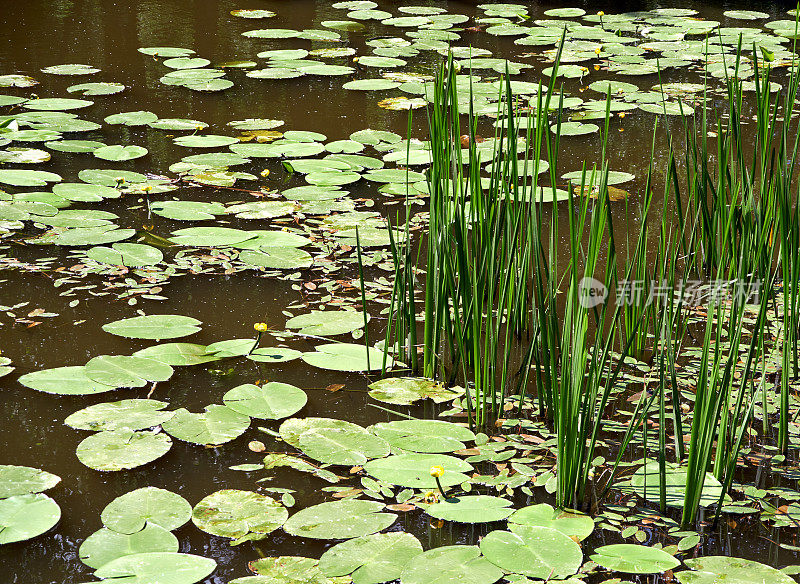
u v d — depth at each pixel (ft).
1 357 7.73
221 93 16.34
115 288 9.21
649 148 13.47
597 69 18.42
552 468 6.48
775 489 6.30
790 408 7.26
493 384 7.13
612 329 6.40
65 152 13.12
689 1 26.73
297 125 14.60
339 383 7.73
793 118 14.78
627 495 6.21
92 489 6.19
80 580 5.35
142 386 7.22
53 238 9.98
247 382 7.67
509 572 5.18
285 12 23.84
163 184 11.85
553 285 6.72
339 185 12.05
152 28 21.33
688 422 7.11
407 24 22.61
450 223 7.62
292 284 9.43
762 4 26.27
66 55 18.51
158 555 5.27
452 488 6.26
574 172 12.34
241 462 6.56
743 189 7.91
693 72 18.15
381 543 5.51
